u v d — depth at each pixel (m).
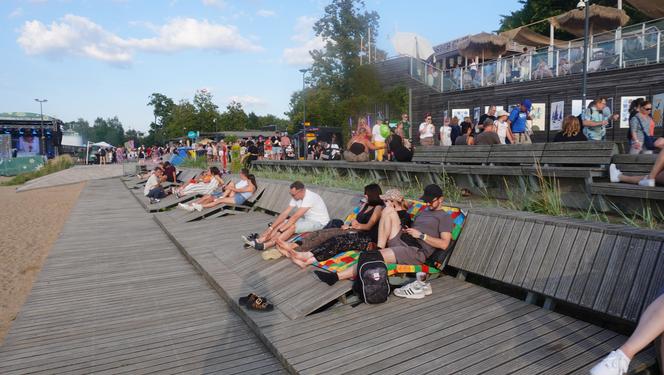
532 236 4.74
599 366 2.95
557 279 4.32
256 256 6.88
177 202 13.80
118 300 5.65
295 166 17.12
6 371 3.88
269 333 4.20
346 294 4.99
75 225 11.48
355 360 3.56
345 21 50.62
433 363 3.45
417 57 29.67
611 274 3.93
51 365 3.97
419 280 4.97
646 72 15.26
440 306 4.63
